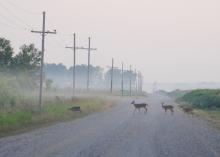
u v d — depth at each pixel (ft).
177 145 99.81
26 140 103.24
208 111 261.65
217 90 396.57
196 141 109.70
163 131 136.46
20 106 182.70
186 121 186.29
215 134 131.03
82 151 84.99
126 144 99.14
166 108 243.40
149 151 87.35
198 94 375.04
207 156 83.30
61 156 77.36
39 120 160.04
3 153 79.71
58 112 193.98
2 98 181.57
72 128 139.85
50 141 101.76
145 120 185.37
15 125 137.69
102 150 87.30
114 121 175.22
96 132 127.95
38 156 76.64
